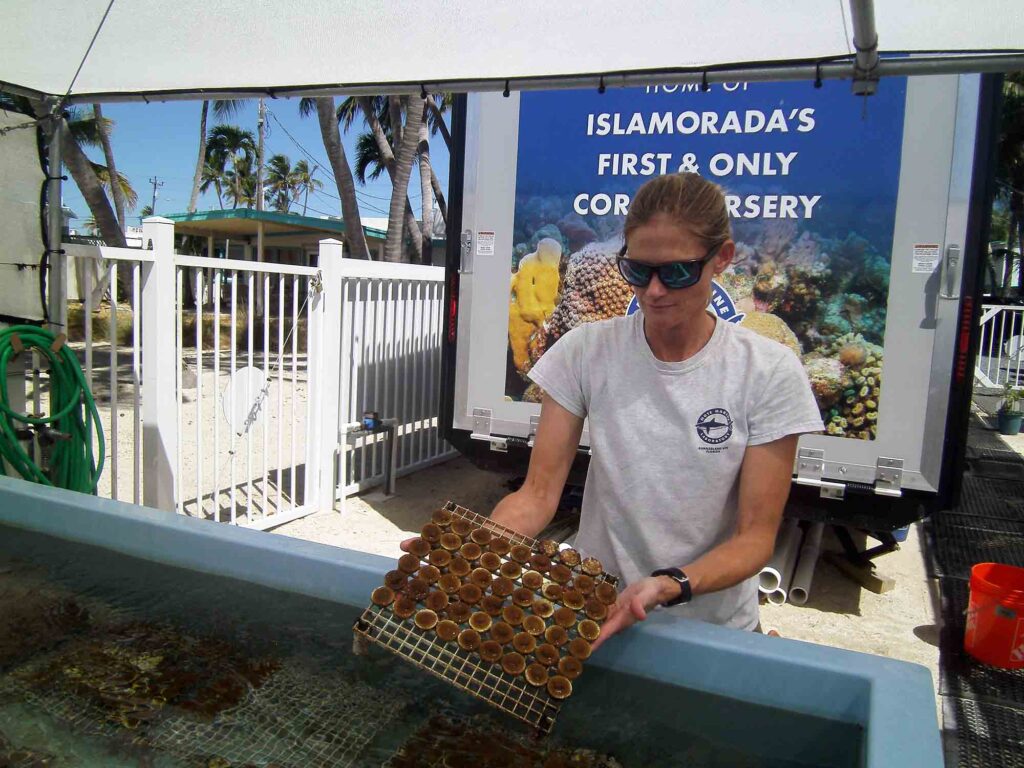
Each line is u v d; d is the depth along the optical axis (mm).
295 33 2625
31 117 3465
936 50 2289
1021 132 22797
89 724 1548
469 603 1418
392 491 5730
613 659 1601
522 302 4254
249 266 4492
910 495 3691
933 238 3521
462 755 1446
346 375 5316
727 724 1512
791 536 4391
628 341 1620
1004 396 9406
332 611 1888
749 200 3787
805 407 1483
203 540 2062
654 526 1591
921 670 1452
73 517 2250
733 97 3768
